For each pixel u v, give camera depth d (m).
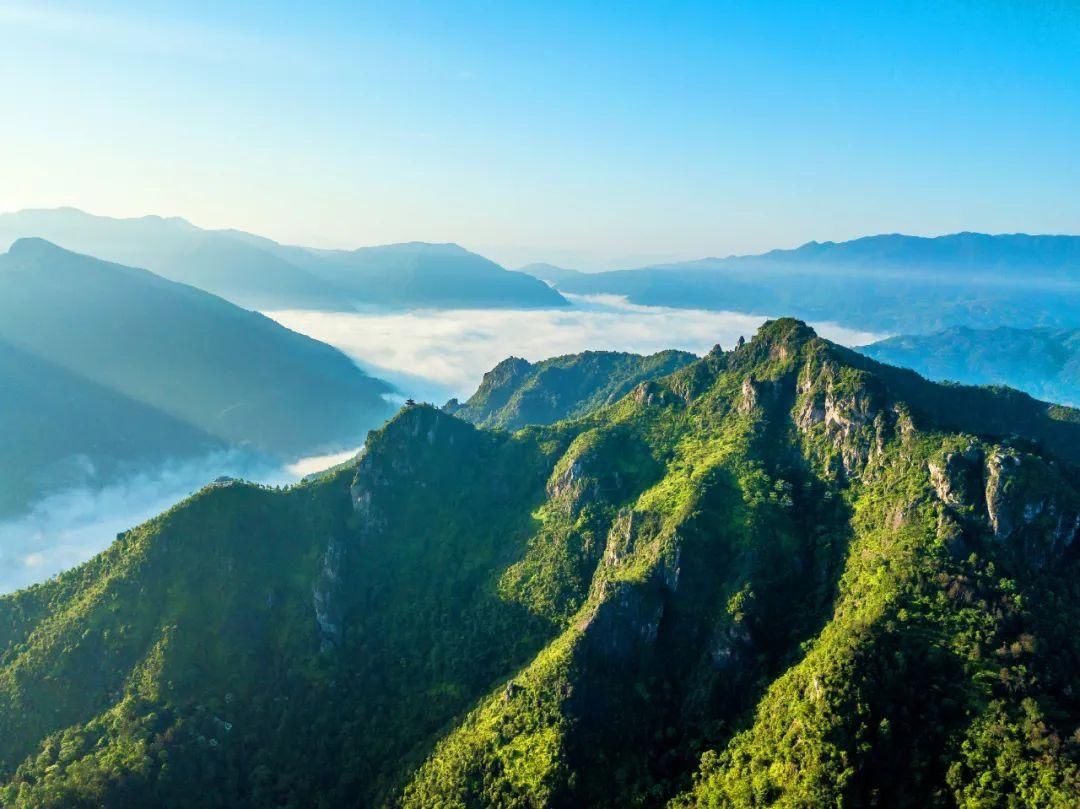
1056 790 106.44
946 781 115.25
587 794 141.12
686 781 138.38
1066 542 146.12
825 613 157.00
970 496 155.12
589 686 156.00
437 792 150.38
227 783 159.62
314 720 177.00
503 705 160.00
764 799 123.44
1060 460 177.62
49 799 143.00
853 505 178.62
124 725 161.88
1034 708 118.38
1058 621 135.25
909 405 185.50
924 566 145.62
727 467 195.12
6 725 168.00
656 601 164.62
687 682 159.62
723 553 173.00
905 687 126.88
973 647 130.12
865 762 118.94
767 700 141.75
